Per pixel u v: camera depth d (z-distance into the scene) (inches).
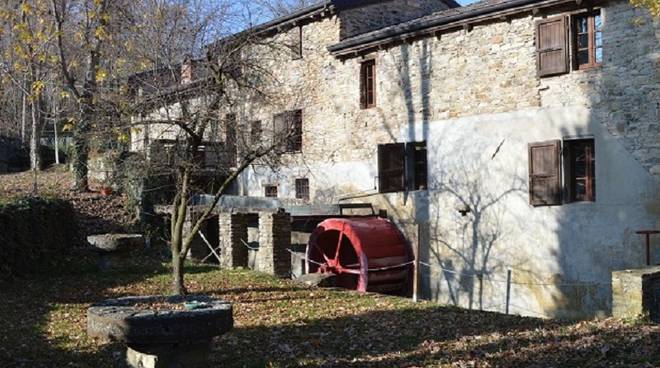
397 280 663.1
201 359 242.1
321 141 798.5
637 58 520.1
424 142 681.6
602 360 258.1
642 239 515.2
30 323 369.1
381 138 725.9
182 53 504.4
